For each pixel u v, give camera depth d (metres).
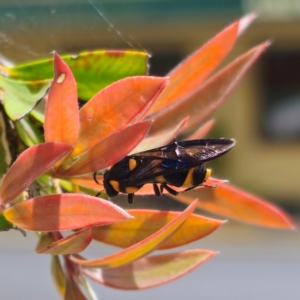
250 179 1.67
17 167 0.23
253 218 0.27
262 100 1.65
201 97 0.27
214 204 0.27
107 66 0.25
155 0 1.18
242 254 1.18
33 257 1.10
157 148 0.25
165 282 0.25
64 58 0.25
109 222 0.23
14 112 0.24
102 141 0.23
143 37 1.46
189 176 0.25
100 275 0.25
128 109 0.23
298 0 1.40
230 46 0.26
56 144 0.23
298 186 1.65
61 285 0.25
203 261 0.25
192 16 1.23
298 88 1.63
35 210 0.23
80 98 0.26
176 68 0.27
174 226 0.23
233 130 1.64
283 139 1.66
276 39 1.55
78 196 0.23
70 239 0.23
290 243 1.27
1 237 1.19
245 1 1.22
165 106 0.26
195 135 0.27
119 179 0.24
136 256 0.24
